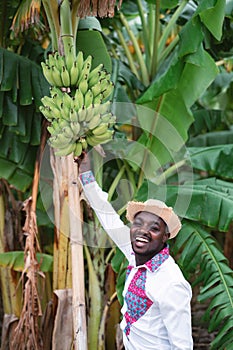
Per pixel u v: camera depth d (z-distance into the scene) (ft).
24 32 12.87
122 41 14.64
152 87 10.89
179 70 10.77
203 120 15.67
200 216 10.93
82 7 9.11
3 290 13.03
